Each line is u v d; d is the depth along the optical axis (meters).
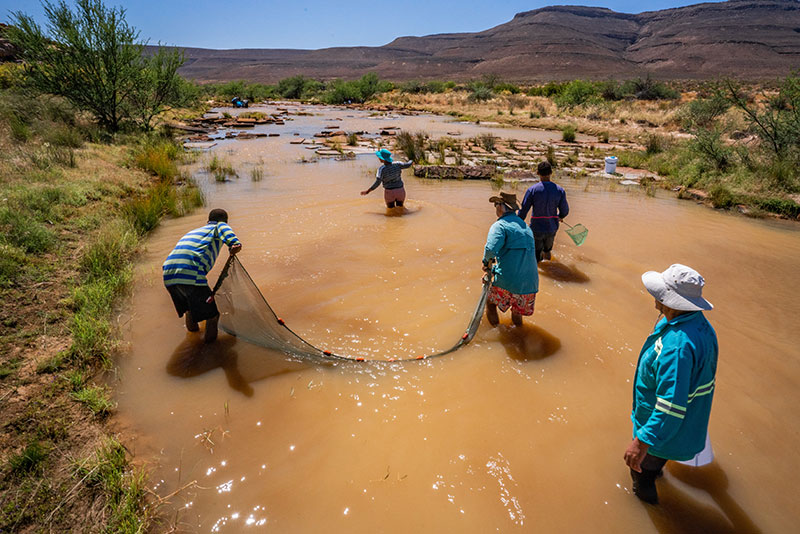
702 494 2.85
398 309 5.11
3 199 6.23
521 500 2.78
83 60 13.89
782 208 9.21
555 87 47.19
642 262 6.59
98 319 4.39
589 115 29.30
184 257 4.04
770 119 11.71
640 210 9.48
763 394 3.79
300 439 3.22
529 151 17.25
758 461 3.10
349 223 8.05
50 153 9.38
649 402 2.51
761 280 6.04
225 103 37.62
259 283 5.65
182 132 19.92
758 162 11.31
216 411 3.45
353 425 3.37
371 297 5.37
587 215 9.05
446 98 46.31
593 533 2.58
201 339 4.37
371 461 3.04
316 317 4.89
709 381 2.40
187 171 12.03
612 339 4.56
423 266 6.27
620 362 4.20
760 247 7.31
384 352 4.30
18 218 5.71
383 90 57.81
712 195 10.16
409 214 8.68
